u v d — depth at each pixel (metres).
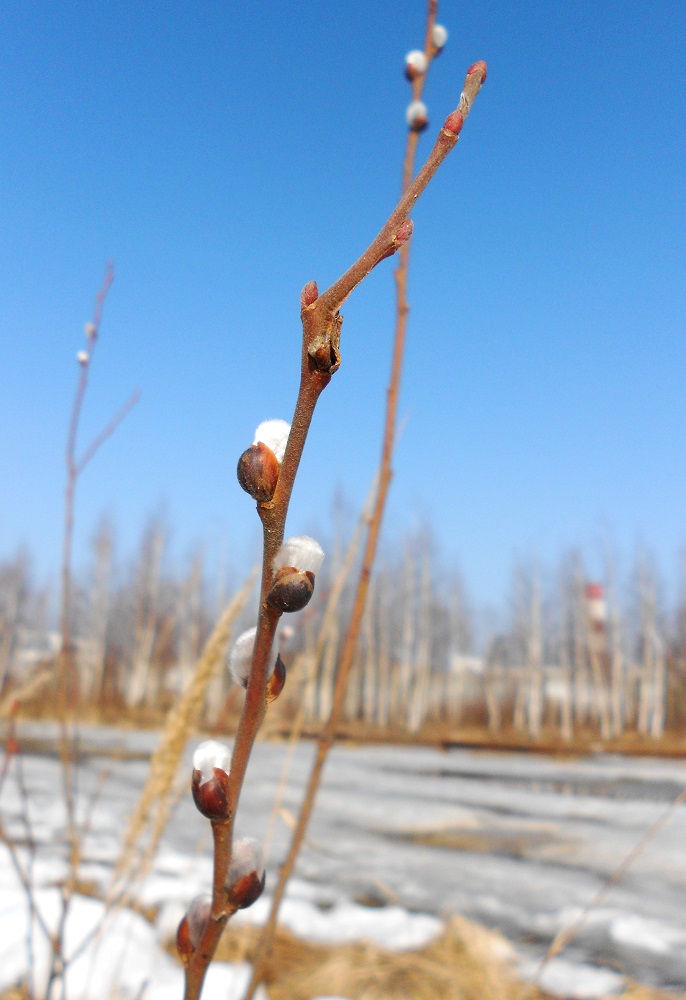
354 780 13.31
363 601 1.81
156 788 1.66
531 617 36.62
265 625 0.59
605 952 4.46
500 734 34.59
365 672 37.16
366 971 3.71
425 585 38.06
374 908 5.14
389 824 8.78
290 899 5.05
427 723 37.91
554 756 22.44
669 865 6.82
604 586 37.81
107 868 5.17
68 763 1.92
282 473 0.56
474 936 4.30
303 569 0.57
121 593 28.69
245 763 0.65
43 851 5.70
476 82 0.54
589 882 6.21
